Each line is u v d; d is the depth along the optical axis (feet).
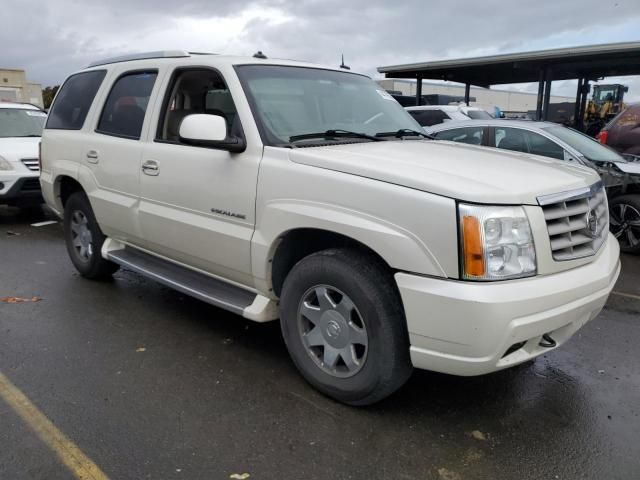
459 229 8.61
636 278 19.71
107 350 12.99
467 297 8.52
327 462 9.00
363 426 10.00
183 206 12.87
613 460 9.19
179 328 14.33
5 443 9.36
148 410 10.43
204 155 12.28
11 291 17.10
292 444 9.44
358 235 9.51
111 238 16.49
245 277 11.93
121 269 19.42
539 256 9.06
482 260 8.59
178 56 14.10
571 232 9.91
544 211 9.29
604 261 10.53
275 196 10.79
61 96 18.51
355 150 11.07
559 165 11.50
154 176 13.56
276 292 11.70
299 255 11.36
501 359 8.95
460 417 10.39
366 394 10.07
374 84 15.56
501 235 8.72
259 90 12.14
